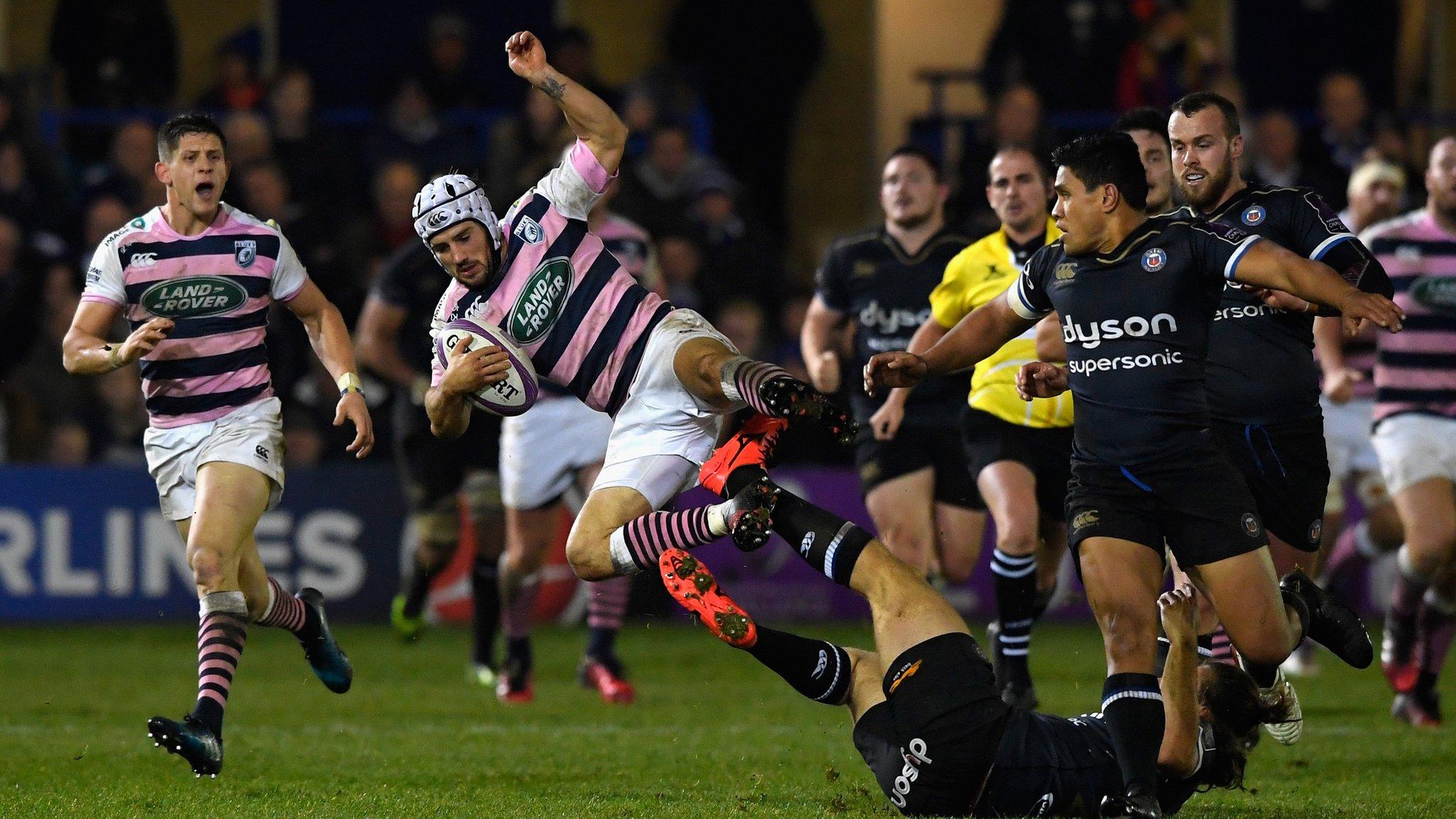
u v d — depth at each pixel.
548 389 28.58
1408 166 44.78
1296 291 16.73
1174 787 17.39
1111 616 17.38
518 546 28.64
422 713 27.22
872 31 52.16
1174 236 17.33
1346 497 38.25
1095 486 17.92
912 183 27.28
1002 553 25.08
